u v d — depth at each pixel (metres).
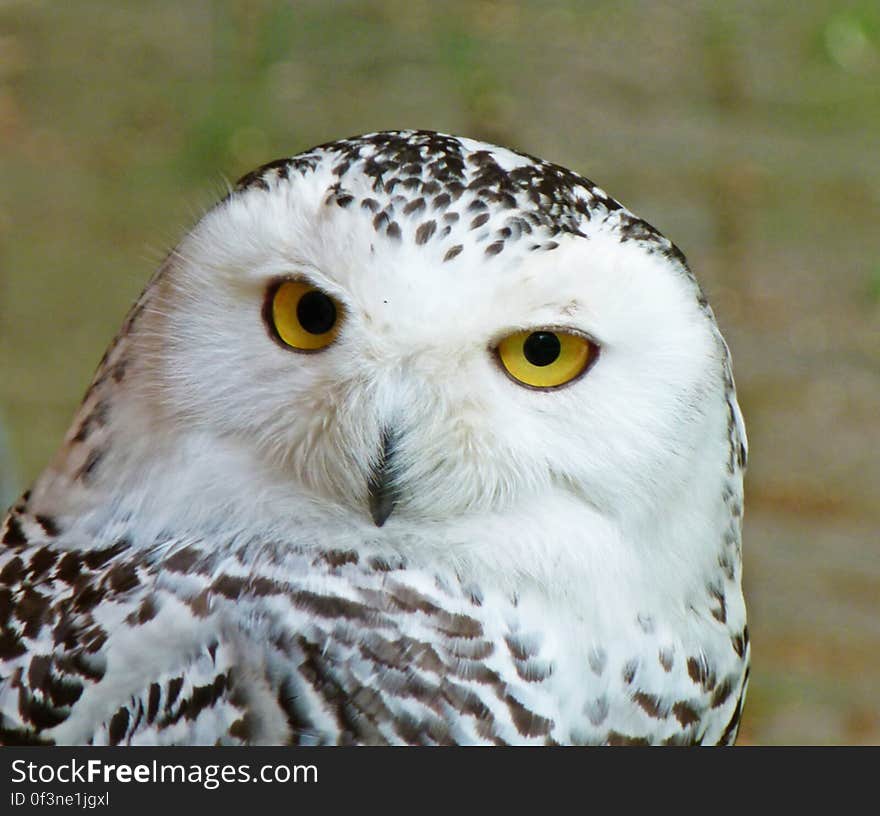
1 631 5.09
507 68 18.69
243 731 4.88
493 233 4.96
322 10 19.47
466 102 17.78
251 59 18.17
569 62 19.02
